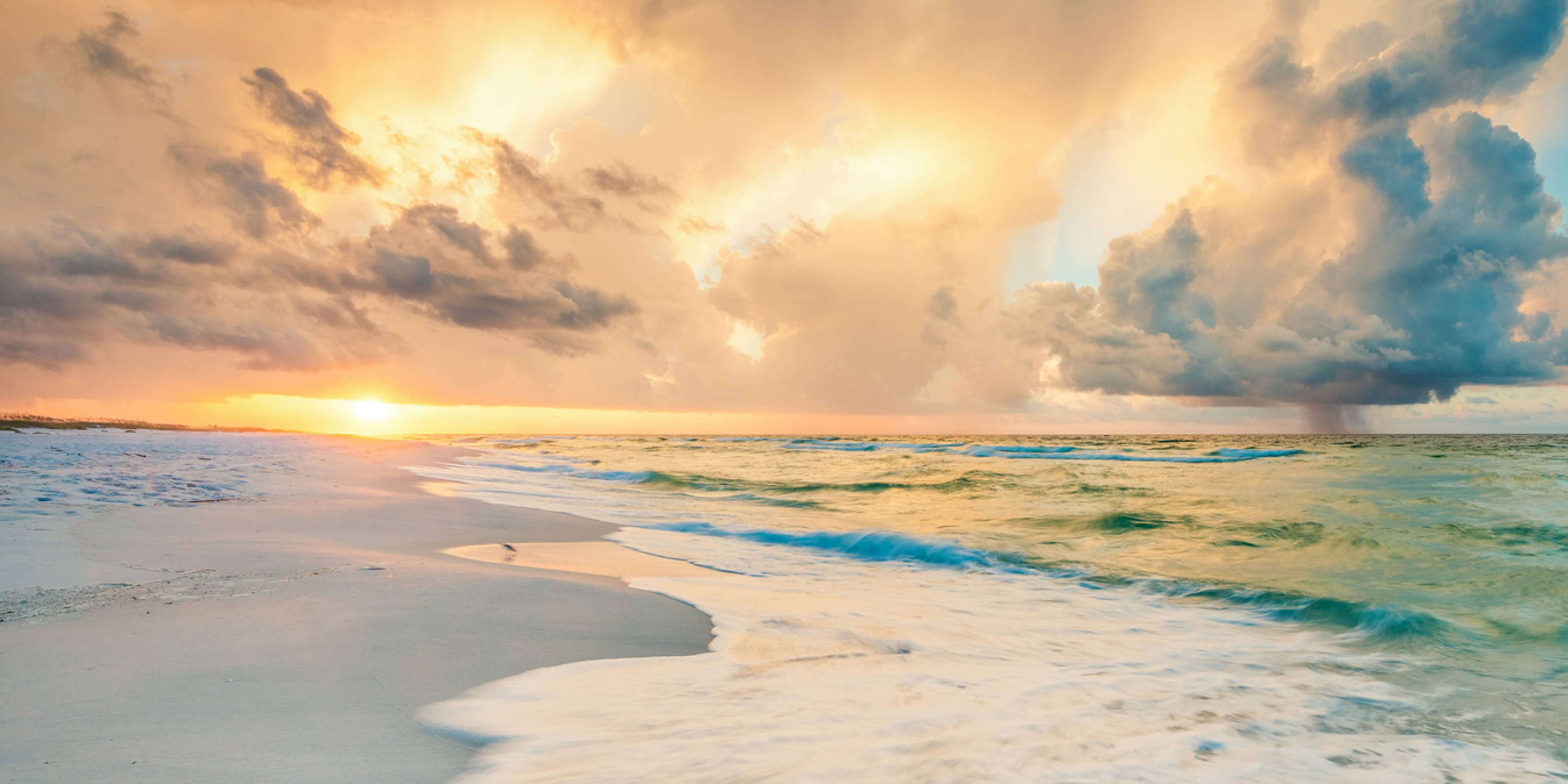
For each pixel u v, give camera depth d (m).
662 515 13.46
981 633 5.66
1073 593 7.54
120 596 4.87
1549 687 4.41
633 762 2.83
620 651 4.49
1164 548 10.26
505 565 7.21
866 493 18.95
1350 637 5.77
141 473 13.40
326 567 6.20
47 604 4.61
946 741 3.21
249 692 3.32
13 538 6.65
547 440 90.81
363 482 15.76
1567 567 8.09
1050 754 3.12
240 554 6.60
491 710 3.33
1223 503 15.66
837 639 5.12
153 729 2.87
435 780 2.59
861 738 3.20
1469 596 6.98
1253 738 3.49
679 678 4.02
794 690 3.88
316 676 3.59
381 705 3.29
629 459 36.03
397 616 4.77
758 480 22.73
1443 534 10.64
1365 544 10.01
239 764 2.61
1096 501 16.59
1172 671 4.71
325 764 2.66
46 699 3.12
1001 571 8.66
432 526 9.80
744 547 10.12
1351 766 3.20
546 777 2.65
